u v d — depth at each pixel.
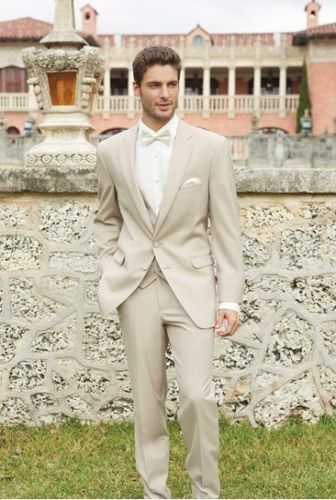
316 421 5.61
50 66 7.21
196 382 3.61
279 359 5.62
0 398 5.73
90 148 7.27
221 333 3.74
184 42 66.06
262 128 62.00
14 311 5.71
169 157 3.72
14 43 62.56
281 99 61.56
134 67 3.66
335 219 5.55
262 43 67.69
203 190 3.73
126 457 4.96
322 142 38.72
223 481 4.60
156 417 3.91
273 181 5.48
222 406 5.65
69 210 5.65
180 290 3.70
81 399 5.70
